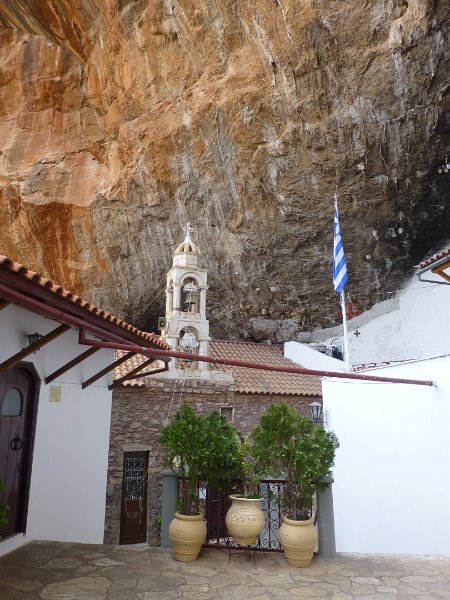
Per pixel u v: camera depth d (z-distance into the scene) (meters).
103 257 12.55
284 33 8.72
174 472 5.05
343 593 3.84
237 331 14.73
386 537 6.91
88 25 11.55
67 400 6.01
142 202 11.78
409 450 6.61
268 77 9.41
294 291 13.03
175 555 4.57
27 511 5.08
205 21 9.62
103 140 12.62
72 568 4.26
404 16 8.02
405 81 8.67
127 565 4.38
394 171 10.09
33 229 12.47
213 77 10.31
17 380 5.07
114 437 9.30
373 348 13.17
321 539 4.84
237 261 12.31
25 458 5.18
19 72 12.80
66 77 12.75
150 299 13.23
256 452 4.69
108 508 8.85
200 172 11.08
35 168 12.38
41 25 12.13
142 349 5.04
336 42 8.51
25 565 4.30
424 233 11.97
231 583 4.01
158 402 9.92
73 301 4.22
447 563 4.67
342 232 11.39
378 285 13.12
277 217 11.27
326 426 8.82
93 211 12.05
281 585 3.99
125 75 11.37
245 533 4.52
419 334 12.38
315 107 9.30
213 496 5.20
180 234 12.20
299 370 5.82
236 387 10.84
